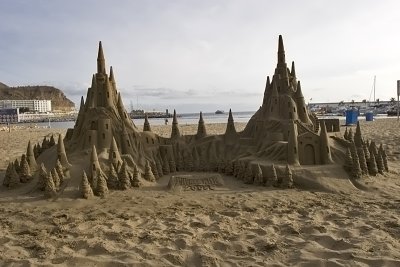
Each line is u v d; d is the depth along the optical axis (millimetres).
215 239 8805
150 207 11641
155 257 7734
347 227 9359
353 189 13141
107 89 16406
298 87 17078
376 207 11141
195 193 13266
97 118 15805
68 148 15789
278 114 16859
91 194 12523
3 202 12359
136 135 16469
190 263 7551
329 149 14789
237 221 10172
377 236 8516
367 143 16391
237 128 54312
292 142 14523
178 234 9164
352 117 49938
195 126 60906
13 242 8773
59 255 7859
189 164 17000
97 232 9359
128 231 9398
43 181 13461
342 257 7512
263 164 14453
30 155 15164
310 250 7891
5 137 46438
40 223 10281
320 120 17203
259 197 12461
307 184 13484
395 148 24750
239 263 7406
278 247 8195
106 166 14156
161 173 15805
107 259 7613
